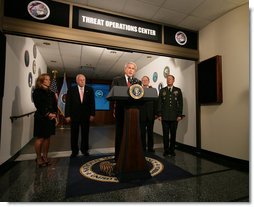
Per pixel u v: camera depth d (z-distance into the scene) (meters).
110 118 9.92
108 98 1.95
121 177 1.98
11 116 2.74
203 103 3.40
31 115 4.27
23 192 1.76
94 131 6.79
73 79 9.21
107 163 2.63
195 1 2.70
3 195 1.70
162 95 3.19
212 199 1.65
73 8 2.66
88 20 2.74
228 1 2.69
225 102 2.97
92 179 2.06
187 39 3.52
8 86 2.62
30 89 4.03
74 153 3.01
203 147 3.43
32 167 2.48
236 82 2.79
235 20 2.84
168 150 3.21
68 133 6.08
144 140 3.34
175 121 3.16
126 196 1.69
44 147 2.61
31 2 2.42
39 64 5.21
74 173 2.25
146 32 3.13
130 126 2.04
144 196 1.69
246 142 2.61
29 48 3.92
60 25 2.56
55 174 2.22
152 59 5.75
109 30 2.86
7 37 2.59
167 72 4.93
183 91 4.10
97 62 6.39
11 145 2.76
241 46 2.73
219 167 2.55
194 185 1.94
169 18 3.16
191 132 3.76
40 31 2.44
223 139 2.99
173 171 2.36
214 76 3.11
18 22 2.33
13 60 2.85
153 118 3.43
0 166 2.34
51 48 4.90
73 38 2.62
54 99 2.60
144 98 1.89
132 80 2.21
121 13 2.96
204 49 3.46
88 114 3.13
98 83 9.86
